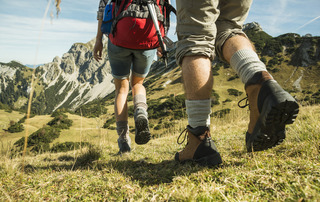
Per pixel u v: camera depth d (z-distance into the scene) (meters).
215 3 1.18
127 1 1.80
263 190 0.94
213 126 4.62
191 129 1.37
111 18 1.97
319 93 56.38
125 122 2.37
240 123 4.63
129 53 2.06
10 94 197.38
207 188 0.97
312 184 0.88
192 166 1.42
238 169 1.23
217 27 1.29
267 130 0.99
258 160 1.34
